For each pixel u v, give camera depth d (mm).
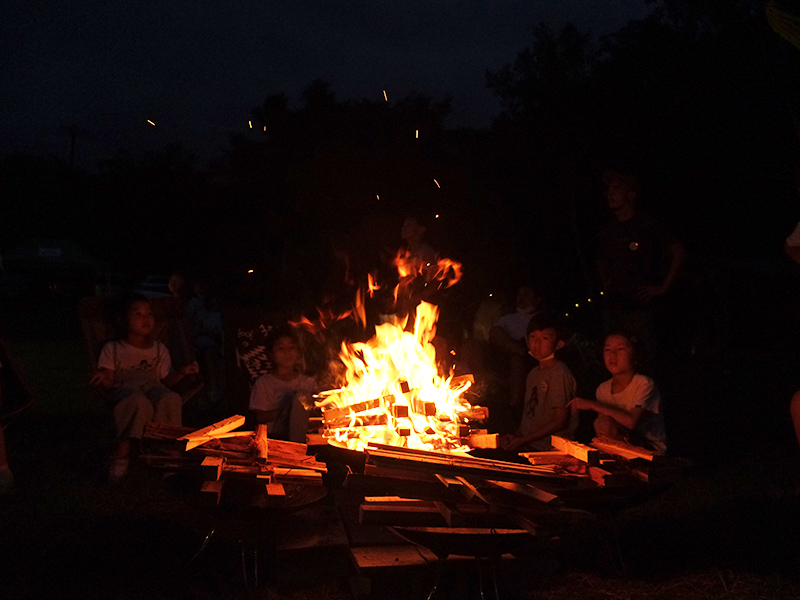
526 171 21344
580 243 21016
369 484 2691
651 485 2842
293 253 17109
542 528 2564
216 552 3227
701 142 20688
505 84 23250
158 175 35969
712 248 21906
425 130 18078
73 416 6746
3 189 50562
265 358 6234
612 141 21031
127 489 4227
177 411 4410
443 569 2752
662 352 15273
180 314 5602
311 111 19016
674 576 3010
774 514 3818
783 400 8055
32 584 2920
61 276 40562
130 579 2973
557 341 4148
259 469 2949
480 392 7250
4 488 4016
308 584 2916
